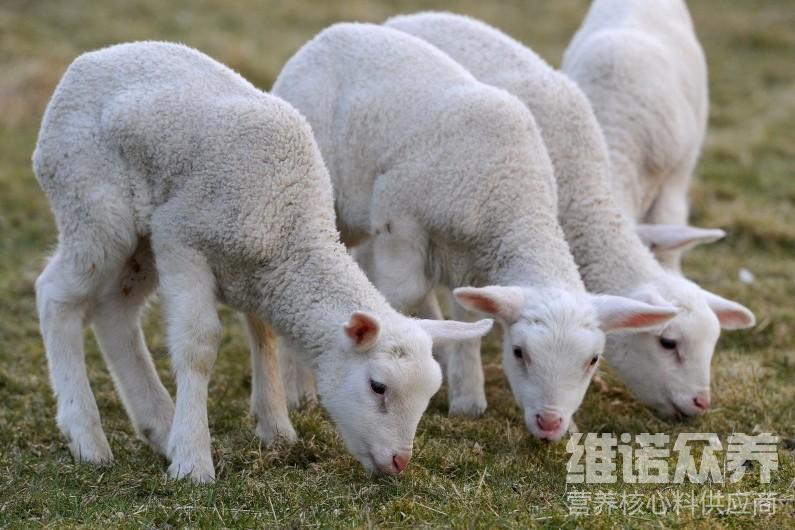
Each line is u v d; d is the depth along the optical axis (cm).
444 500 942
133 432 1136
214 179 988
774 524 914
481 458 1048
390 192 1146
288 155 1008
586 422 1195
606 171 1241
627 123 1405
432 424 1140
